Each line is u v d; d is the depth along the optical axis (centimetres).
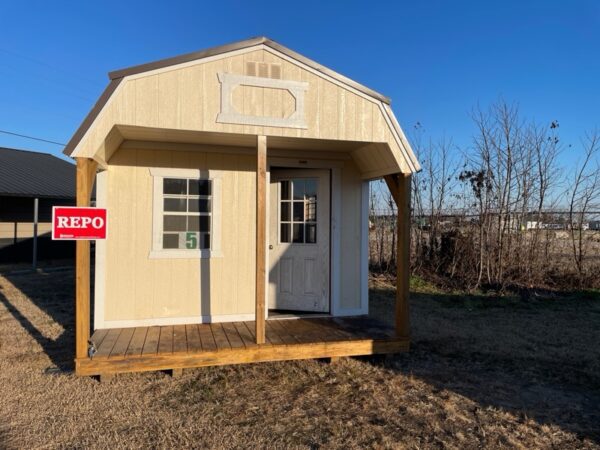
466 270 1071
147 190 571
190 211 590
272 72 471
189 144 574
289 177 646
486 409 401
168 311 576
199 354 452
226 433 348
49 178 1606
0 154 1784
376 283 1096
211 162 593
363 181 649
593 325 712
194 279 586
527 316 774
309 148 597
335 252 635
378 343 508
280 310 654
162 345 475
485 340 622
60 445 327
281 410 393
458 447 335
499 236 1031
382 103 507
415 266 1137
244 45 460
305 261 648
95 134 422
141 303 566
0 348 549
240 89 461
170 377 463
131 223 565
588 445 340
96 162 459
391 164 541
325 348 491
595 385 462
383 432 356
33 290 980
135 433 346
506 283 991
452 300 905
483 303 876
